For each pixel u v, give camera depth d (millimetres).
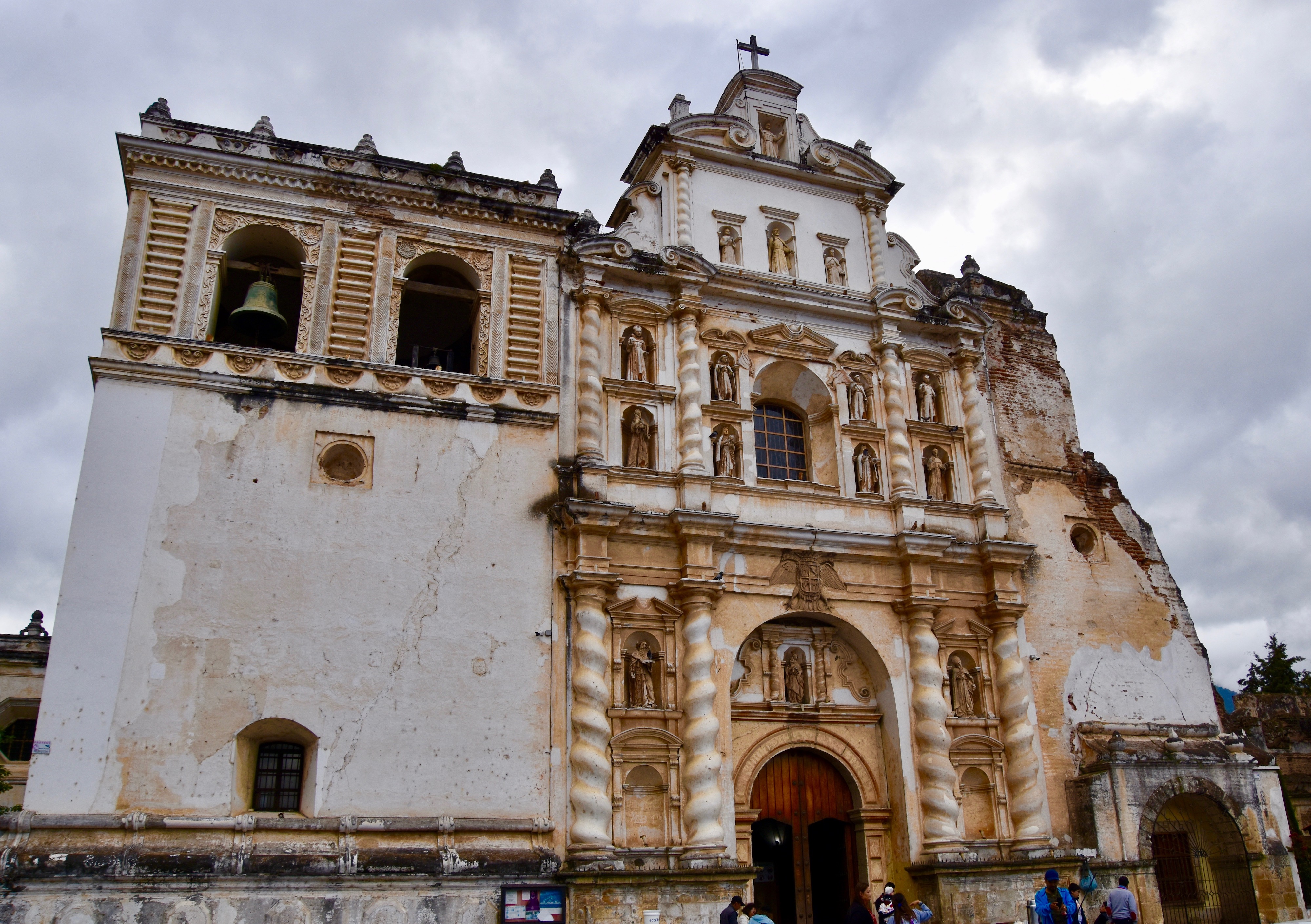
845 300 28125
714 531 23797
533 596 22391
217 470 21094
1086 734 26688
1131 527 29734
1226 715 33156
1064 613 27703
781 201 28969
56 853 17734
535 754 21297
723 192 28328
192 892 18141
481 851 20141
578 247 25422
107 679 19078
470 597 21875
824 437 27469
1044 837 24594
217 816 18844
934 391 28906
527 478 23281
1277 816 26438
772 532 24562
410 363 28828
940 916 22969
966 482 27984
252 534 20844
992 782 25094
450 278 26484
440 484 22516
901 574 26047
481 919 19641
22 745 32188
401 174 24828
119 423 20844
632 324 25875
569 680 22094
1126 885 21312
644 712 22312
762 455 27266
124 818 18203
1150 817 25328
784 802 24375
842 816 24781
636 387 25047
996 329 30578
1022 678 26016
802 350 27375
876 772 24859
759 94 30344
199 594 20109
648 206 27375
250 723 19625
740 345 26719
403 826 19719
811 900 23953
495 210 25422
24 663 32062
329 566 21109
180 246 22844
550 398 24203
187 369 21562
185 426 21234
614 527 23000
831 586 25156
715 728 22469
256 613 20328
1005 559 26641
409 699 20750
